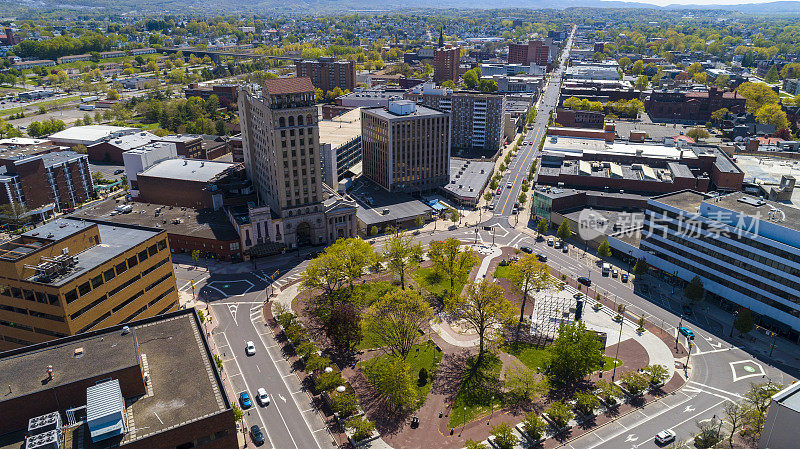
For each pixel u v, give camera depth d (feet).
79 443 223.51
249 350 433.07
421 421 360.69
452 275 534.78
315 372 405.18
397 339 417.28
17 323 365.40
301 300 520.42
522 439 343.87
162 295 441.68
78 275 353.72
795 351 436.76
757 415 333.42
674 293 531.91
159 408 244.42
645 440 343.46
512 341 453.58
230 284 552.82
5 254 354.33
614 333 462.19
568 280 558.97
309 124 596.29
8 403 232.94
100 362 257.75
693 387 393.91
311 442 342.64
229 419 241.14
